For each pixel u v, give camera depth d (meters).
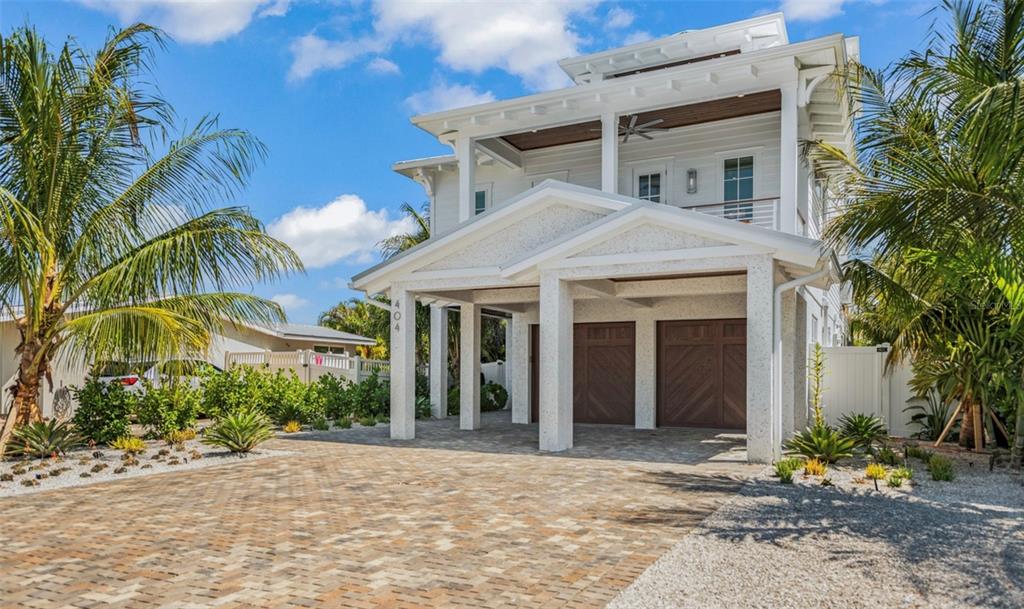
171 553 6.25
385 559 6.05
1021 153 7.76
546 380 13.20
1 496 9.00
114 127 12.49
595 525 7.22
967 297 11.44
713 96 15.30
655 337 18.75
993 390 11.91
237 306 13.05
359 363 23.41
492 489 9.24
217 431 13.17
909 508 7.98
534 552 6.25
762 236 11.34
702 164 17.94
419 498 8.67
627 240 12.55
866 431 13.15
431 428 18.41
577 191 13.51
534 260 13.22
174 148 12.70
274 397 18.58
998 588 5.24
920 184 8.99
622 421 19.55
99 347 11.84
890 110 10.20
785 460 10.69
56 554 6.25
